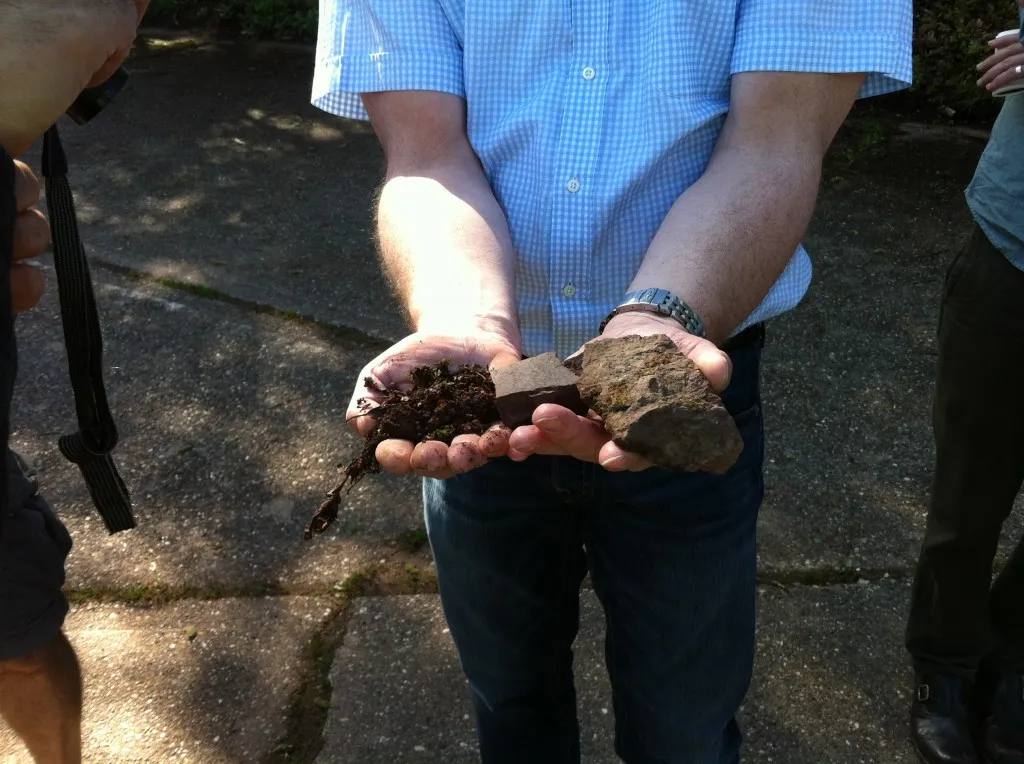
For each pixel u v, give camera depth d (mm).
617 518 1492
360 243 4164
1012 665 2158
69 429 3061
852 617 2408
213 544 2627
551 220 1439
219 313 3654
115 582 2510
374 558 2578
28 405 3160
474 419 1275
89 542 2625
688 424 1123
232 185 4676
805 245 4098
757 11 1346
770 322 3596
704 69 1396
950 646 2068
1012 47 1679
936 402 1928
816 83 1367
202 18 6594
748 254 1319
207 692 2227
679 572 1494
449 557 1589
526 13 1399
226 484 2840
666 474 1435
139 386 3258
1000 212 1701
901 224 4262
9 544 1684
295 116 5406
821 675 2270
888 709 2195
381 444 1176
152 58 6113
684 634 1538
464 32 1431
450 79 1481
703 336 1288
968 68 4816
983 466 1865
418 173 1511
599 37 1392
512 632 1610
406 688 2238
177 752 2094
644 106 1385
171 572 2541
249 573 2541
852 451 2965
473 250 1403
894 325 3584
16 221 909
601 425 1202
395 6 1454
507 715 1693
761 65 1344
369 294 3795
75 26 946
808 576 2525
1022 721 2121
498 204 1491
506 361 1301
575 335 1507
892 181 4621
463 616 1627
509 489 1491
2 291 852
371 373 1314
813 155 1406
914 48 4910
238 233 4242
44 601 1768
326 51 1559
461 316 1347
